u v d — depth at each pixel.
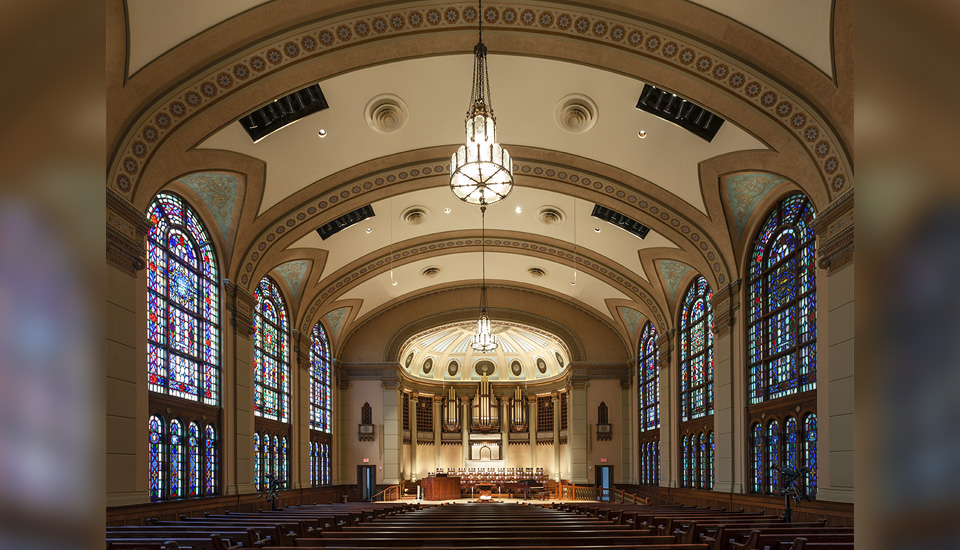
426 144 15.94
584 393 29.14
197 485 14.60
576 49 12.18
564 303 29.48
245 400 17.17
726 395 17.84
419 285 27.56
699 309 21.36
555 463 32.59
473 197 10.23
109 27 10.07
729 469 17.53
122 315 11.29
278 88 12.38
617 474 28.61
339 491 27.00
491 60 13.14
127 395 11.37
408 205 20.16
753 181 15.37
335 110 14.32
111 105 10.91
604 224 20.64
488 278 27.98
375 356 28.86
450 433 34.66
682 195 16.77
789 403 14.55
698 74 12.12
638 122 14.77
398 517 13.30
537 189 18.97
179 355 14.12
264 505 18.03
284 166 15.58
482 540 7.41
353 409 28.56
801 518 13.41
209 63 11.55
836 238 11.97
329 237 20.27
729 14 11.01
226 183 15.30
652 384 26.48
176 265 14.25
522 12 11.61
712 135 14.20
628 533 8.55
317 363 25.89
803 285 14.24
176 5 10.30
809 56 11.09
